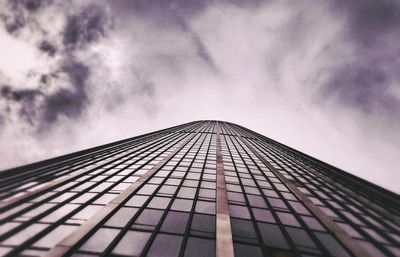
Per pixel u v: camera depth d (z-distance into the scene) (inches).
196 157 1186.6
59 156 988.6
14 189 644.1
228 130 2864.2
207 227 486.9
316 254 427.2
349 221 573.0
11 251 382.0
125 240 426.0
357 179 951.6
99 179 777.6
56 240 422.3
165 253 398.3
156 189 689.0
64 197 611.2
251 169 1031.0
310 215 585.3
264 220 541.3
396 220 601.9
